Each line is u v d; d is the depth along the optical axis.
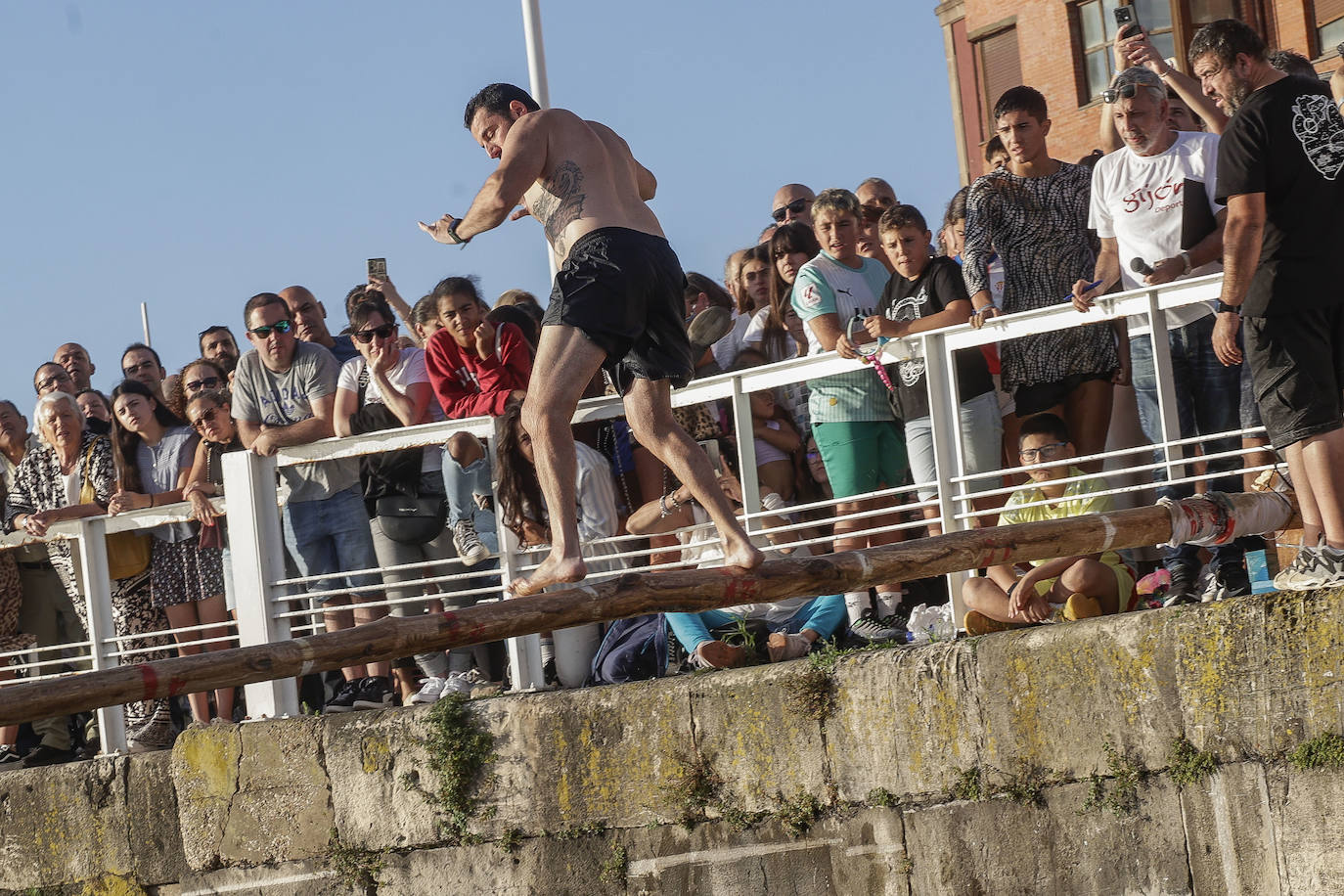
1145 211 14.98
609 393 17.00
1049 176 16.17
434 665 17.67
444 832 14.95
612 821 14.12
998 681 12.09
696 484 11.01
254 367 18.95
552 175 11.24
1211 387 14.91
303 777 15.81
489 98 11.75
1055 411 15.67
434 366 16.50
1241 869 10.91
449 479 16.66
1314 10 45.03
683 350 11.26
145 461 20.02
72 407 20.83
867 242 18.53
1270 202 11.47
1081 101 50.19
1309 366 11.40
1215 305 14.45
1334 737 10.44
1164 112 14.94
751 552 10.76
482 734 14.82
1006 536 11.57
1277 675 10.70
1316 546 11.55
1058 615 13.27
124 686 9.55
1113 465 15.80
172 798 16.72
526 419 10.77
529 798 14.56
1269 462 14.45
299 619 18.27
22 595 21.39
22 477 21.31
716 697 13.58
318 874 15.73
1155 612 11.38
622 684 14.30
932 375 14.60
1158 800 11.30
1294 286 11.34
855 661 12.92
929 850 12.48
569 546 10.57
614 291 10.80
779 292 17.89
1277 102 11.37
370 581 18.17
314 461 17.19
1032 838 11.95
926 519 15.07
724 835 13.54
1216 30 11.90
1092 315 13.83
